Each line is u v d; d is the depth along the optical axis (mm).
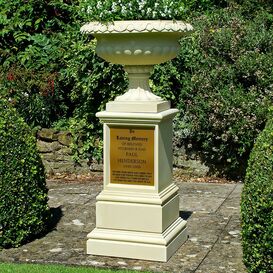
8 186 5531
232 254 5473
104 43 5312
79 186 7293
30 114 7820
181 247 5617
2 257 5457
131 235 5449
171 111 5508
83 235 5848
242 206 5164
